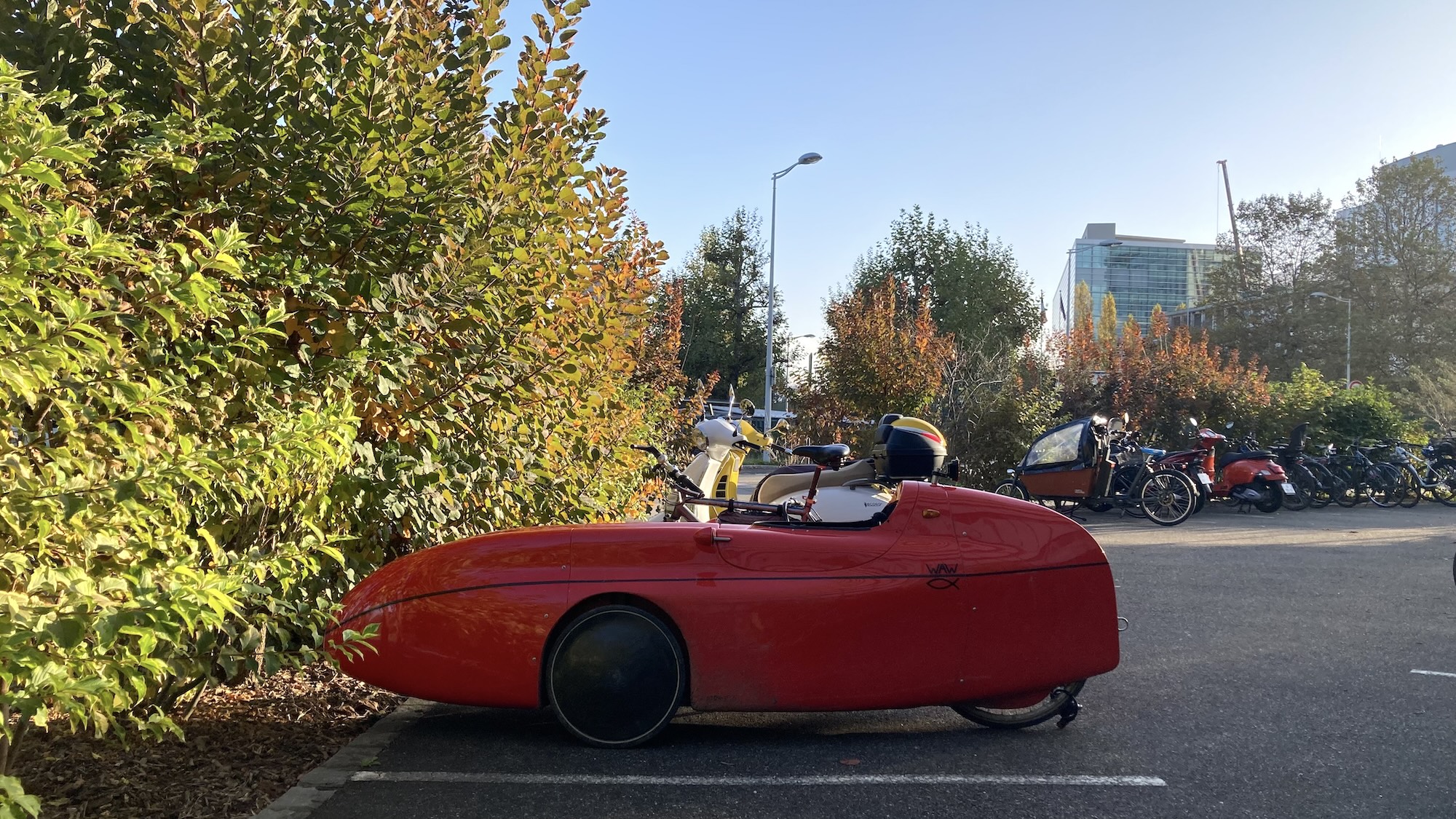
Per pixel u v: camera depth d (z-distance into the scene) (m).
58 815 3.02
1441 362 29.69
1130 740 4.19
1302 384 22.44
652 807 3.36
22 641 1.84
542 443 5.59
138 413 2.52
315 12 4.03
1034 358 20.84
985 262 35.94
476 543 4.07
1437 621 6.73
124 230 3.37
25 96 2.05
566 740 4.10
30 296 2.04
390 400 4.30
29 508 2.08
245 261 3.12
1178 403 21.28
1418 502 18.39
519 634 3.89
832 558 4.05
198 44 3.70
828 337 19.72
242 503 3.26
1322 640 6.13
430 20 5.09
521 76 5.33
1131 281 140.62
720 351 39.47
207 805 3.20
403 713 4.43
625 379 7.30
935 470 5.19
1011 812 3.35
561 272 5.41
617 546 4.02
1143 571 9.19
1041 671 4.11
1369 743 4.13
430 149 4.29
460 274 4.41
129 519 2.30
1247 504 17.48
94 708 2.18
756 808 3.37
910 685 4.02
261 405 3.30
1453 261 51.81
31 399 2.05
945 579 4.05
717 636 3.95
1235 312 56.47
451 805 3.33
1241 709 4.64
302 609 3.29
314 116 3.78
